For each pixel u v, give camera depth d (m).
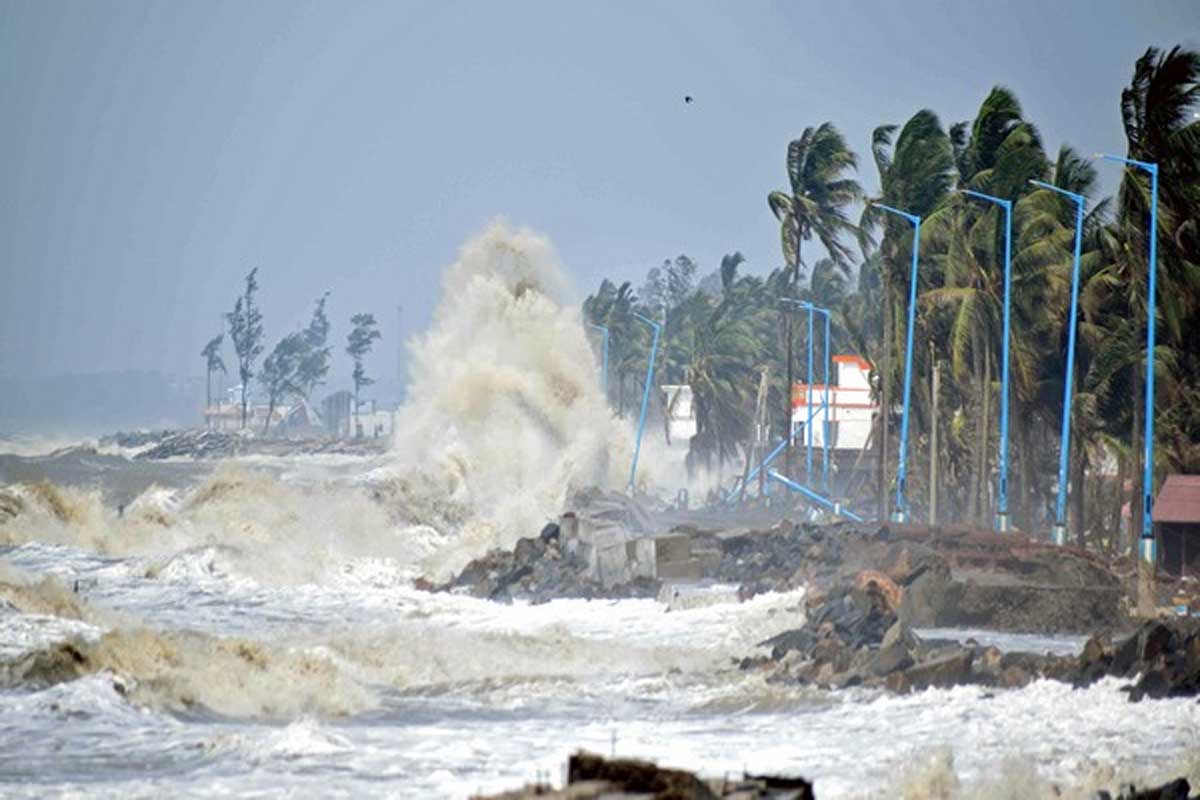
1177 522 176.75
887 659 100.69
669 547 163.88
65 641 96.06
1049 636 124.38
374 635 122.44
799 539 169.88
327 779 71.50
